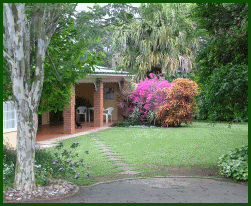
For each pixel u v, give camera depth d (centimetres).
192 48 2431
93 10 599
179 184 647
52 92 845
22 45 517
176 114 1797
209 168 810
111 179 701
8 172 616
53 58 741
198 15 837
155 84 1911
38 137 1402
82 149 1092
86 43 725
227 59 834
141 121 1956
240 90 694
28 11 573
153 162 883
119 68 895
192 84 1772
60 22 654
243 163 711
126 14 638
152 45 2325
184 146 1147
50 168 653
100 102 1823
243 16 779
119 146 1155
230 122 810
